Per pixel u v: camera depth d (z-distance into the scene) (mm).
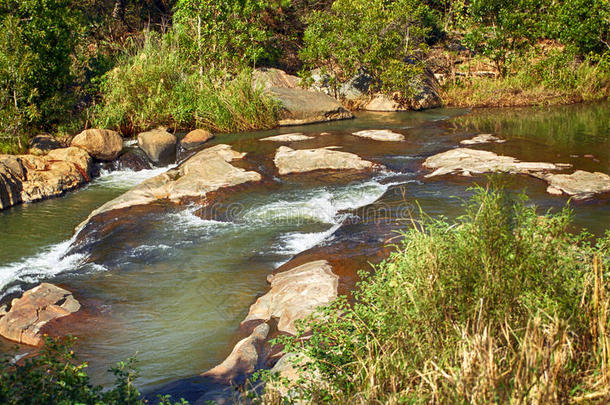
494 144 14180
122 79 18297
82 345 6258
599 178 10422
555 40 26531
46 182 12719
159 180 12086
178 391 5137
